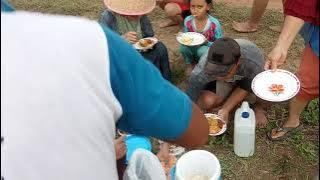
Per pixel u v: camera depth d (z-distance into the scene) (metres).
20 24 0.78
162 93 0.98
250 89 3.24
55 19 0.82
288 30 2.56
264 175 2.98
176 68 3.96
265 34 4.36
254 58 3.12
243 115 2.97
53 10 4.95
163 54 3.61
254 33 4.39
